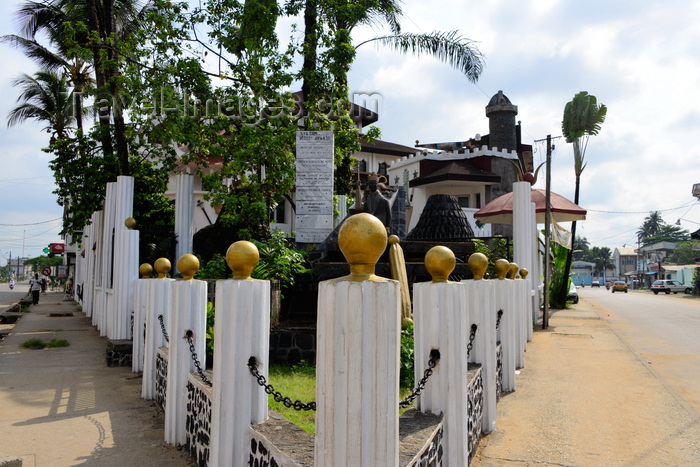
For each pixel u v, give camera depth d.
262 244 9.28
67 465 4.50
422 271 9.53
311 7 13.71
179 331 5.06
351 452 2.26
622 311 22.84
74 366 8.84
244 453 3.63
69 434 5.31
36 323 16.39
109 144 15.95
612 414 6.05
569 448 4.96
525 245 12.98
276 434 3.42
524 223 13.05
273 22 12.39
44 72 23.94
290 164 12.74
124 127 14.64
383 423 2.30
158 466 4.51
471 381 4.55
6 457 4.03
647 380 7.78
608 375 8.15
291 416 5.39
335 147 13.77
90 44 13.16
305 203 12.71
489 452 4.85
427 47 15.90
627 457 4.73
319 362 2.39
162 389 6.20
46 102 24.34
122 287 9.58
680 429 5.51
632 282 89.56
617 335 13.07
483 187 31.69
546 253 14.74
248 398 3.67
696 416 5.95
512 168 32.12
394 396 2.35
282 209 24.53
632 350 10.66
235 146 12.25
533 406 6.39
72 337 12.66
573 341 11.95
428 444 3.20
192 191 13.53
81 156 15.72
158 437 5.24
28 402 6.51
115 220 11.95
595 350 10.62
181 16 12.60
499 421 5.80
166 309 6.75
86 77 21.45
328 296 2.35
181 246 13.23
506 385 7.12
